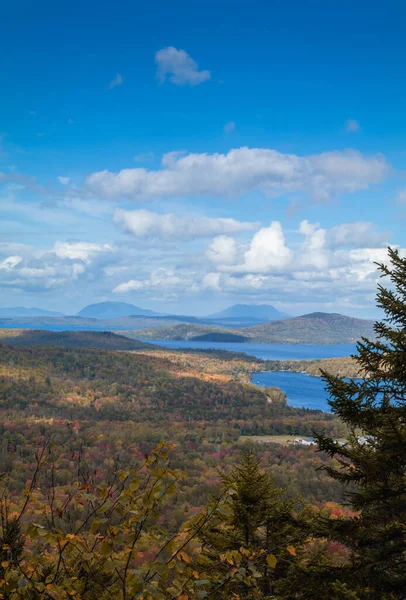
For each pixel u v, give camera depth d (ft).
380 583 21.95
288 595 22.27
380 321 25.31
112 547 9.88
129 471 10.23
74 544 10.00
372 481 23.59
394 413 22.93
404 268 25.21
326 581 22.16
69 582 10.12
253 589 22.38
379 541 23.15
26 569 10.44
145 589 9.66
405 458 22.27
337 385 24.49
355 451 23.97
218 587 11.02
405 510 22.85
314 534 24.43
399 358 23.27
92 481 10.89
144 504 9.68
